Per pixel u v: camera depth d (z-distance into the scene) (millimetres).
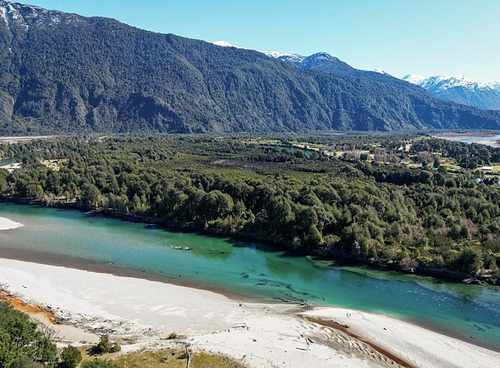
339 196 124375
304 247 106312
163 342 60375
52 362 50094
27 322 53844
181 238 117438
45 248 106500
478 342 65375
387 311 75500
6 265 92500
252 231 117188
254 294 81750
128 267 94938
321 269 95375
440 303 78688
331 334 65812
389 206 116562
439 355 60875
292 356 58094
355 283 87688
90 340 61531
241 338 62656
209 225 122312
